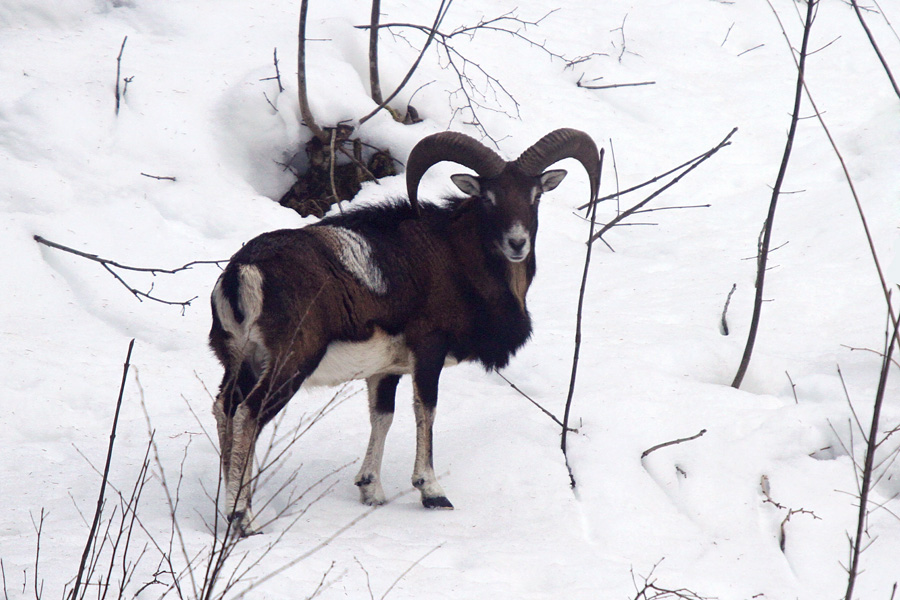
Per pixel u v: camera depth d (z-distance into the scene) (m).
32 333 18.22
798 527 12.23
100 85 25.34
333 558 10.34
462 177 13.51
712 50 34.19
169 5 29.05
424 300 12.92
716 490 13.18
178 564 9.68
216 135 25.20
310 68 26.42
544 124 29.06
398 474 13.94
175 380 17.14
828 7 36.34
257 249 11.73
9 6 27.48
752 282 20.73
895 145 25.20
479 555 10.92
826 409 14.22
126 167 23.69
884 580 11.20
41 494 12.38
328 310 11.89
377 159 25.55
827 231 22.64
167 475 13.22
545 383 16.59
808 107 30.20
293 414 15.84
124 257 21.30
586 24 34.78
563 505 12.88
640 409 14.85
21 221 21.20
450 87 28.80
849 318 18.69
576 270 23.05
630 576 10.71
